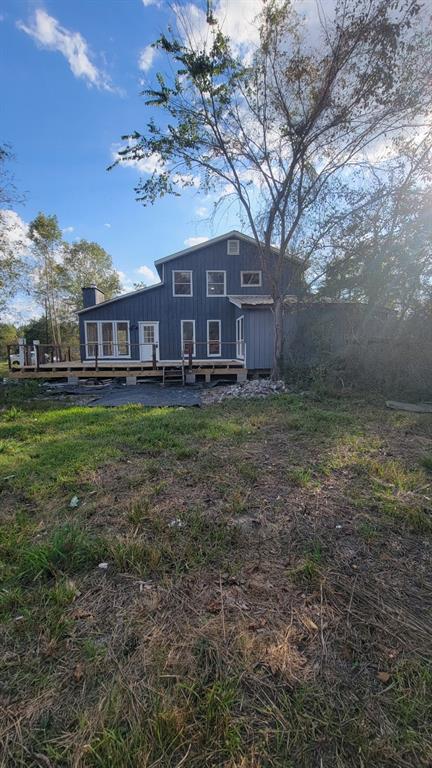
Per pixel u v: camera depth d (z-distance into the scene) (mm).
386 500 2818
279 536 2330
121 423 5699
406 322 8875
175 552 2148
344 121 8297
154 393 9656
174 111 8898
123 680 1328
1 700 1275
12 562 2088
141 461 3795
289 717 1188
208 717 1171
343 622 1616
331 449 4145
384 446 4305
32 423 5859
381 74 7492
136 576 1957
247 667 1379
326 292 10062
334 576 1935
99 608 1717
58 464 3732
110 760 1060
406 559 2092
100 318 15727
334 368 9234
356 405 7188
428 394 7840
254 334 11680
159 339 16000
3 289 16016
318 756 1076
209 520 2525
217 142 9336
